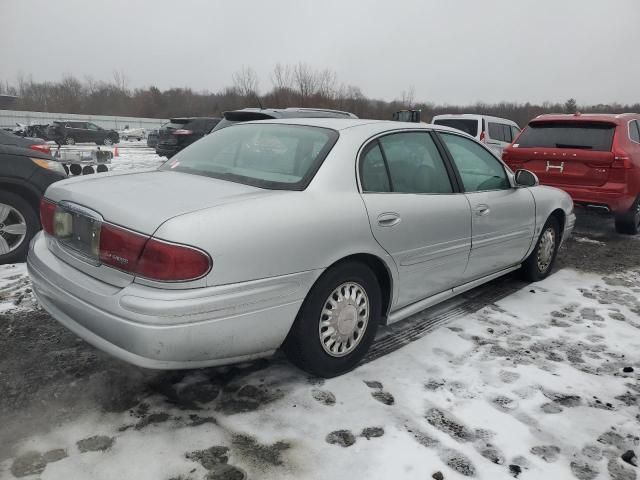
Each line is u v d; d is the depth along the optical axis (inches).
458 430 98.5
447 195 136.8
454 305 164.1
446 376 118.1
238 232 90.0
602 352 135.6
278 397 106.1
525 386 115.8
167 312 84.1
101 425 94.5
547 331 147.0
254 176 112.0
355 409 103.0
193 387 108.4
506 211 157.8
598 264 223.8
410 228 121.5
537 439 97.6
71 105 2618.1
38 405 99.6
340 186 109.8
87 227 97.8
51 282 101.7
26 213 186.2
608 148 254.4
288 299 98.5
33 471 82.0
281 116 302.2
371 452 90.5
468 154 152.4
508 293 178.5
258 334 96.0
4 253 183.5
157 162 641.0
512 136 507.8
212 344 90.4
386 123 131.5
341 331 111.8
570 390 115.4
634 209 271.3
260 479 83.0
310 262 100.3
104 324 89.4
